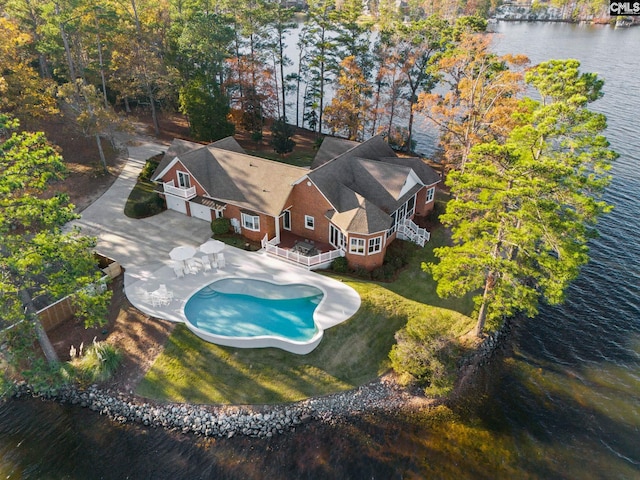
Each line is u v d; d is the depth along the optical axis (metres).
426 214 44.72
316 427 26.73
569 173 24.20
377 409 27.92
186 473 24.16
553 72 30.98
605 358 31.91
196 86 54.16
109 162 53.47
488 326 32.75
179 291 34.09
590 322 35.12
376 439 26.16
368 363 30.22
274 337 30.00
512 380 30.25
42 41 51.72
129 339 30.67
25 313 27.84
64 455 25.12
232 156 41.91
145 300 33.22
